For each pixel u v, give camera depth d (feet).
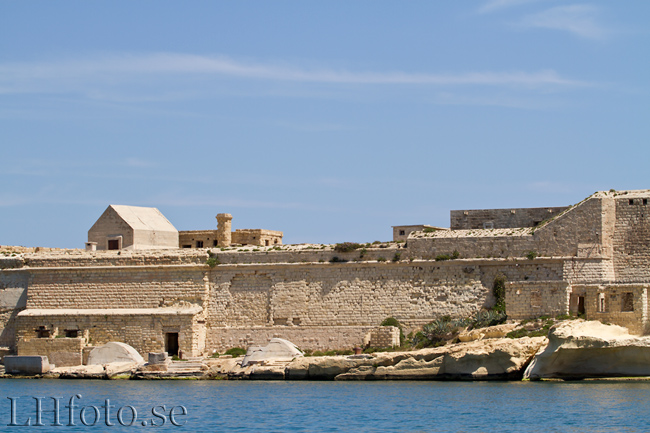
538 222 407.44
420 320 391.04
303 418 284.00
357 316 399.24
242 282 417.28
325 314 403.13
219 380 383.86
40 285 436.76
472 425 266.57
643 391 310.65
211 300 418.92
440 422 271.90
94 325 421.18
